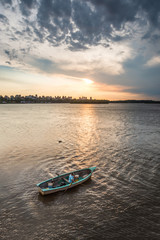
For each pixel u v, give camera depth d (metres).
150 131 49.06
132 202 14.90
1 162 23.39
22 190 16.64
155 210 13.84
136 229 11.87
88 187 17.45
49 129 51.25
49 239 11.04
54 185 17.50
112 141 36.50
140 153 28.20
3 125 58.16
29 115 101.94
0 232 11.50
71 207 14.29
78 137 40.25
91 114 117.31
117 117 94.25
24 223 12.36
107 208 14.13
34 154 27.02
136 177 19.50
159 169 21.70
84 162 24.05
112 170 21.42
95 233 11.53
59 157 25.86
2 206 14.16
